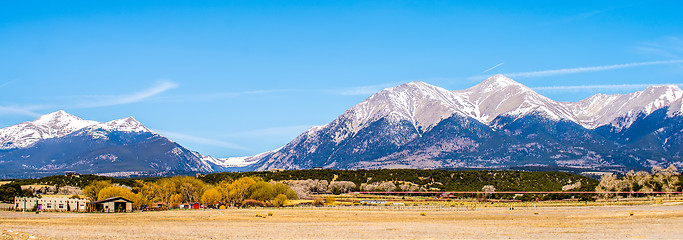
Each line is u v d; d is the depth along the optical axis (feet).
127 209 533.14
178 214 470.80
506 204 621.72
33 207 525.34
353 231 317.42
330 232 312.71
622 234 284.61
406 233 304.30
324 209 550.77
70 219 410.93
